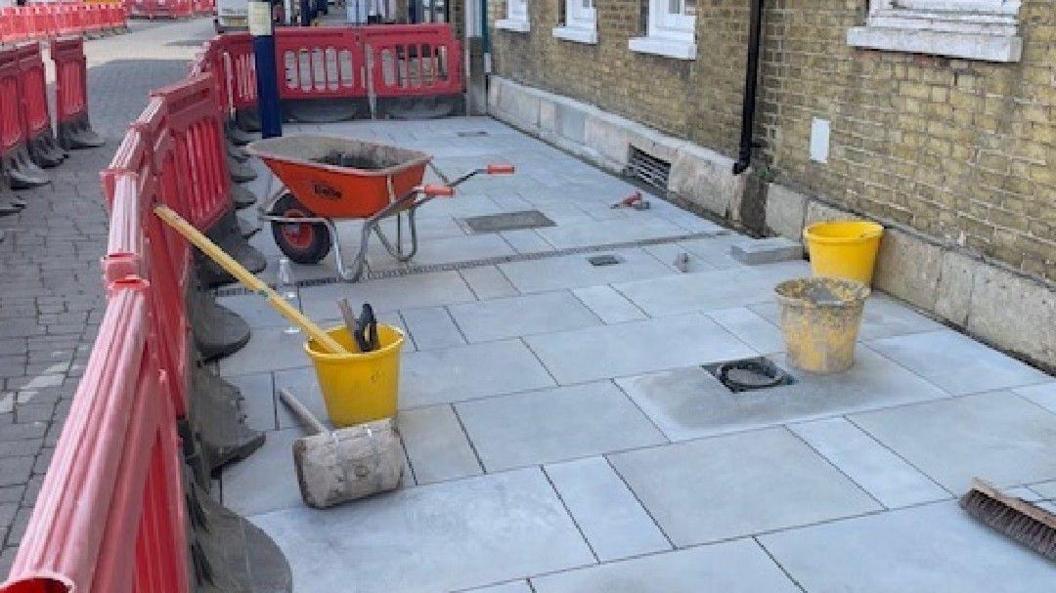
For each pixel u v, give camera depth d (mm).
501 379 4625
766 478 3689
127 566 1550
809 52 6223
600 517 3475
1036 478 3627
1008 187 4703
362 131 12180
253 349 5043
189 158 5609
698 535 3350
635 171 8914
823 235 5648
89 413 1589
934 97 5148
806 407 4234
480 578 3154
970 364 4609
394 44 12992
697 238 6941
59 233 7422
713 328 5180
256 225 7469
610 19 9375
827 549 3244
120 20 33656
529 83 12078
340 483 3520
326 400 4074
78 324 5492
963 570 3115
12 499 3715
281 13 25859
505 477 3754
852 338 4520
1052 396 4262
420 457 3916
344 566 3236
